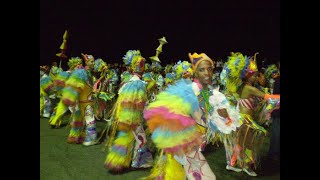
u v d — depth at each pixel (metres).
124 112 4.65
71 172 4.81
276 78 5.33
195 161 2.58
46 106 8.99
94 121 6.32
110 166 4.73
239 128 4.61
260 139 4.81
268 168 5.03
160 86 10.05
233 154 4.87
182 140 2.51
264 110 5.08
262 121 5.23
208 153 5.85
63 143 6.38
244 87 4.75
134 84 4.68
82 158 5.49
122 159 4.73
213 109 2.99
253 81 4.79
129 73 5.43
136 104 4.62
